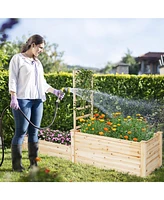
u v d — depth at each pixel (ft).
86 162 11.21
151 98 15.02
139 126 10.81
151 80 14.97
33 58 10.36
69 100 14.71
